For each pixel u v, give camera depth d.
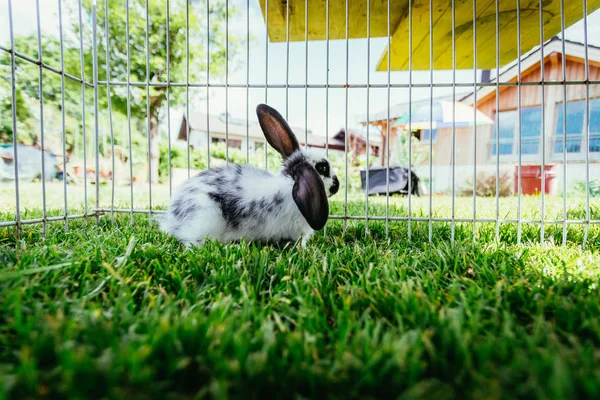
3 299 0.22
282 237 0.48
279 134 0.47
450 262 0.35
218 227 0.46
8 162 2.07
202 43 3.08
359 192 1.55
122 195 1.24
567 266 0.33
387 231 0.50
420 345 0.18
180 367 0.16
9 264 0.29
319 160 0.49
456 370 0.17
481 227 0.55
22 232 0.45
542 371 0.15
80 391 0.14
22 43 2.67
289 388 0.16
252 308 0.22
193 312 0.22
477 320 0.20
